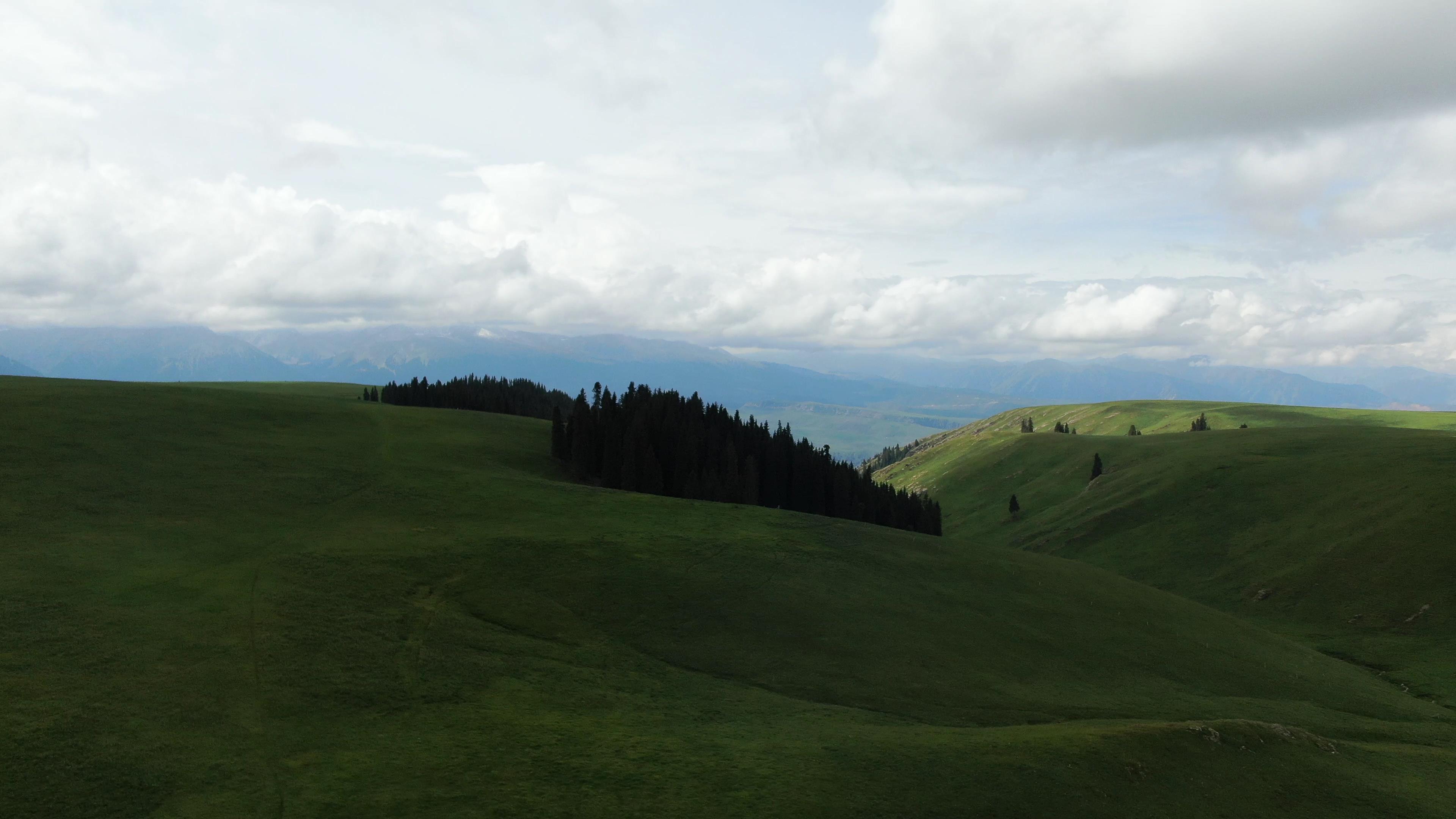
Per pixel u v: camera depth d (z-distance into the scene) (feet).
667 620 172.65
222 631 128.47
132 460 224.33
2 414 247.70
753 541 236.43
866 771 112.98
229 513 196.34
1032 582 263.90
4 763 87.15
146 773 89.86
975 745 127.13
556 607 169.07
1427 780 155.12
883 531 292.81
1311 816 127.85
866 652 174.50
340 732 105.70
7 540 155.84
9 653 111.34
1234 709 186.80
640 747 112.78
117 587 140.46
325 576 160.66
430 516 219.61
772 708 137.90
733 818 95.50
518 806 92.63
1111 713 165.68
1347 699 220.02
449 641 142.20
